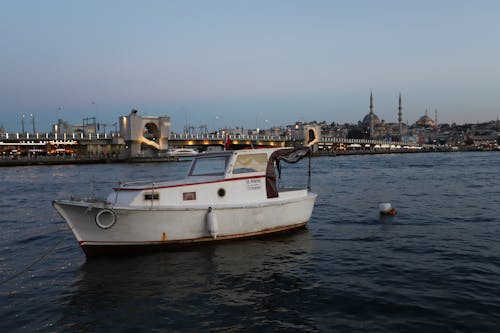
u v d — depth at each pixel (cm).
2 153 11631
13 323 847
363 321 823
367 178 4869
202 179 1407
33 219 2123
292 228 1562
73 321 852
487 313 836
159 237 1261
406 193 3141
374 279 1069
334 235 1598
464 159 11462
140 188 1248
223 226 1347
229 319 846
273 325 816
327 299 940
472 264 1173
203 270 1147
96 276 1107
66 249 1438
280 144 17275
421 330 774
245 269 1159
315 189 3591
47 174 6494
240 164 1402
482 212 2120
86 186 4234
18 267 1229
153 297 969
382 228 1742
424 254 1301
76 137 12200
